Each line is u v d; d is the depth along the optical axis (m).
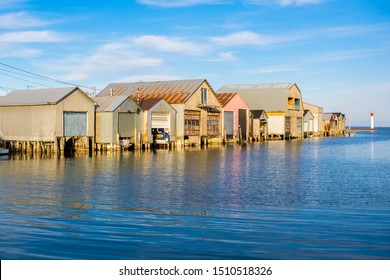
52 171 25.53
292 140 72.69
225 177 23.28
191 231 12.21
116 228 12.48
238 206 15.58
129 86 58.28
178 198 17.08
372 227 12.73
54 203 15.98
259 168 27.83
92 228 12.45
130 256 10.23
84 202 16.20
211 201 16.50
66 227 12.53
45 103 39.09
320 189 19.38
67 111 39.97
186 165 29.38
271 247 10.90
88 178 22.61
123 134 44.03
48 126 39.44
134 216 13.98
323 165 30.02
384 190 19.14
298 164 30.69
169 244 11.07
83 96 41.16
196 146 52.97
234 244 11.09
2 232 11.93
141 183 20.97
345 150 47.09
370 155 39.78
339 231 12.28
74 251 10.52
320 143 63.88
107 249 10.68
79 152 41.19
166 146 49.62
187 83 54.69
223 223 13.12
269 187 19.89
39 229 12.29
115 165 29.09
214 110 56.97
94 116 42.38
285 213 14.48
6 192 18.27
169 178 22.77
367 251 10.64
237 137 61.78
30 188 19.33
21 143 41.22
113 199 16.81
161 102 48.53
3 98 43.41
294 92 78.50
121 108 43.47
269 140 71.12
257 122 67.94
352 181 21.92
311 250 10.70
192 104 52.88
